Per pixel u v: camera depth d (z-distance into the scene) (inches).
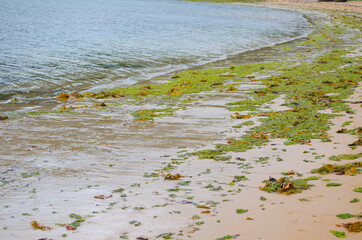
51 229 373.1
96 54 1647.4
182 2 4982.8
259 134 699.4
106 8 3946.9
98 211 414.6
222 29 2679.6
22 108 923.4
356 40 2145.7
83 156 615.2
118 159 601.0
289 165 533.3
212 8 4333.2
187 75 1299.2
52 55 1588.3
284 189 437.7
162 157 605.9
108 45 1884.8
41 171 552.4
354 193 405.1
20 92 1067.9
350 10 4040.4
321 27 2819.9
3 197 462.9
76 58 1550.2
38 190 484.1
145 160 593.9
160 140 694.5
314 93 1013.8
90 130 756.6
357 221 340.5
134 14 3464.6
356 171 471.5
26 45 1790.1
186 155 610.2
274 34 2491.4
